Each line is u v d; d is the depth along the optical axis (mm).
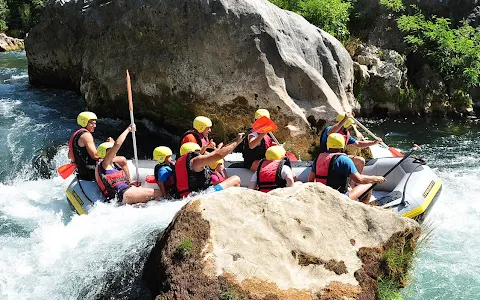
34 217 5926
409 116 10062
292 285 3941
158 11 8344
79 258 4688
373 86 9922
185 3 8070
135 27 8703
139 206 5738
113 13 9070
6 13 23688
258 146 6477
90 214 5523
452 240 5406
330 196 4535
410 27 10461
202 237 4109
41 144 8227
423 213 5699
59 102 10578
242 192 4445
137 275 4391
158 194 5930
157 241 4398
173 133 8898
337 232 4332
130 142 8609
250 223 4266
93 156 6246
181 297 3787
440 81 10234
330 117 8047
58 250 4863
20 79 13070
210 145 6297
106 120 9469
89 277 4457
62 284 4410
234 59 7930
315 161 5594
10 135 8531
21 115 9641
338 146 5516
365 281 4082
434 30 10414
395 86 9852
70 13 10508
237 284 3861
